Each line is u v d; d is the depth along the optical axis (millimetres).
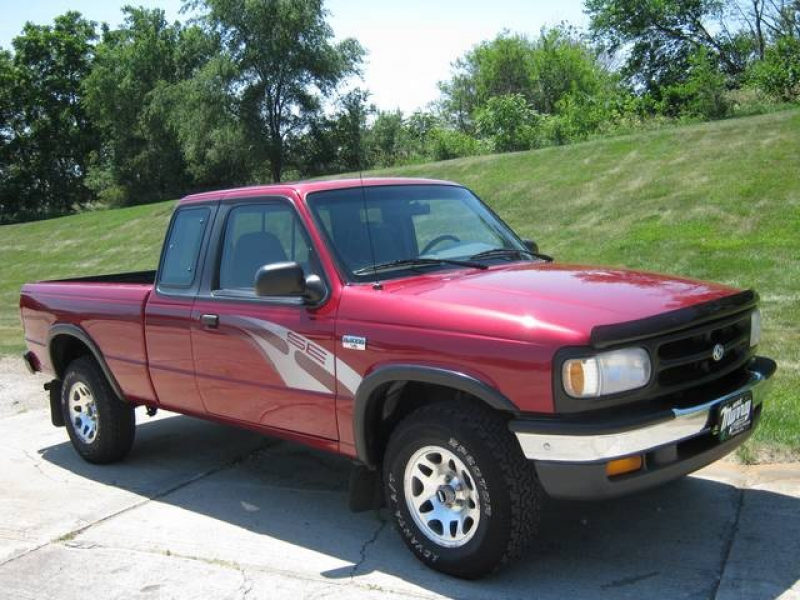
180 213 5359
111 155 59000
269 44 45625
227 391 4848
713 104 27312
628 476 3406
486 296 3850
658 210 14711
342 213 4586
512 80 54594
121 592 3945
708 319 3717
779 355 7078
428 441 3793
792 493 4531
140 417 7438
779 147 16469
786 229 12234
